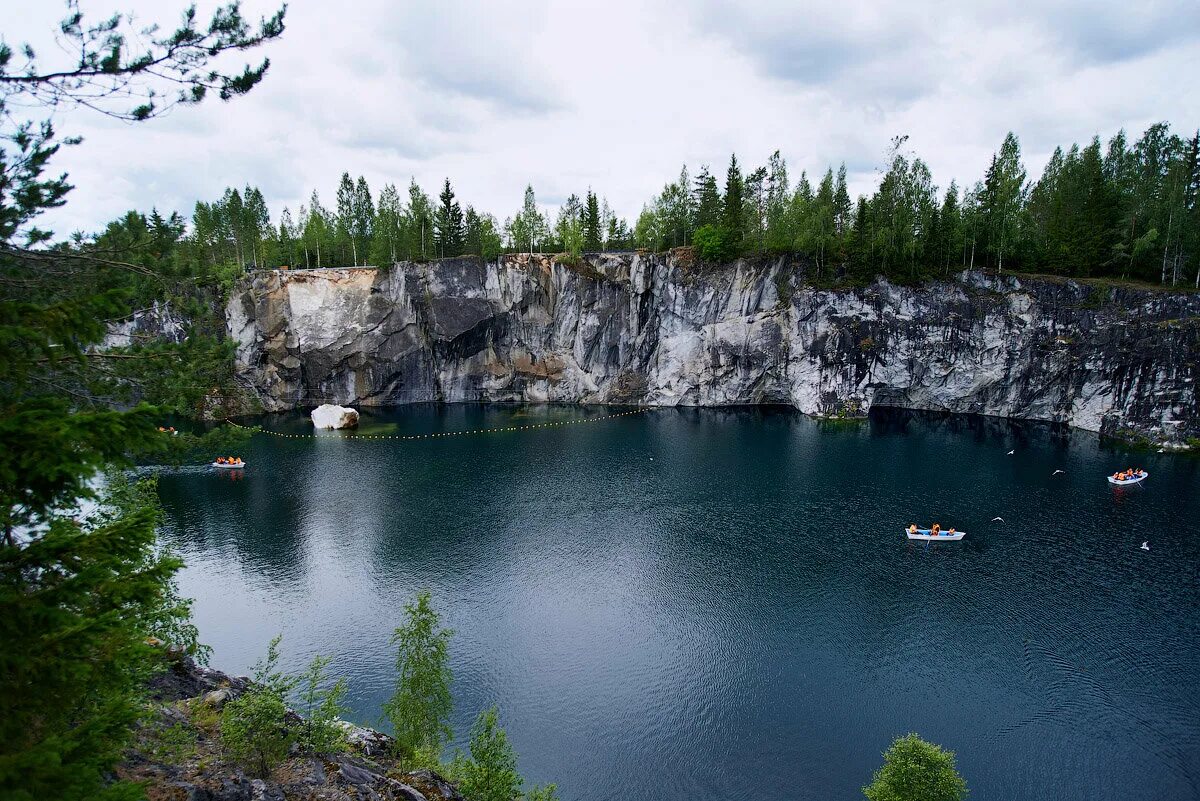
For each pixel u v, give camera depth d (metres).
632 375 123.12
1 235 11.08
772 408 115.94
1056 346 93.31
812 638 41.88
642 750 32.75
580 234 121.25
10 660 6.99
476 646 41.09
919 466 76.62
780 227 109.25
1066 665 38.88
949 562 51.72
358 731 22.97
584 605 45.94
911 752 27.45
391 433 98.25
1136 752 32.50
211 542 56.16
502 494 68.88
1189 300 82.56
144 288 15.38
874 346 104.38
